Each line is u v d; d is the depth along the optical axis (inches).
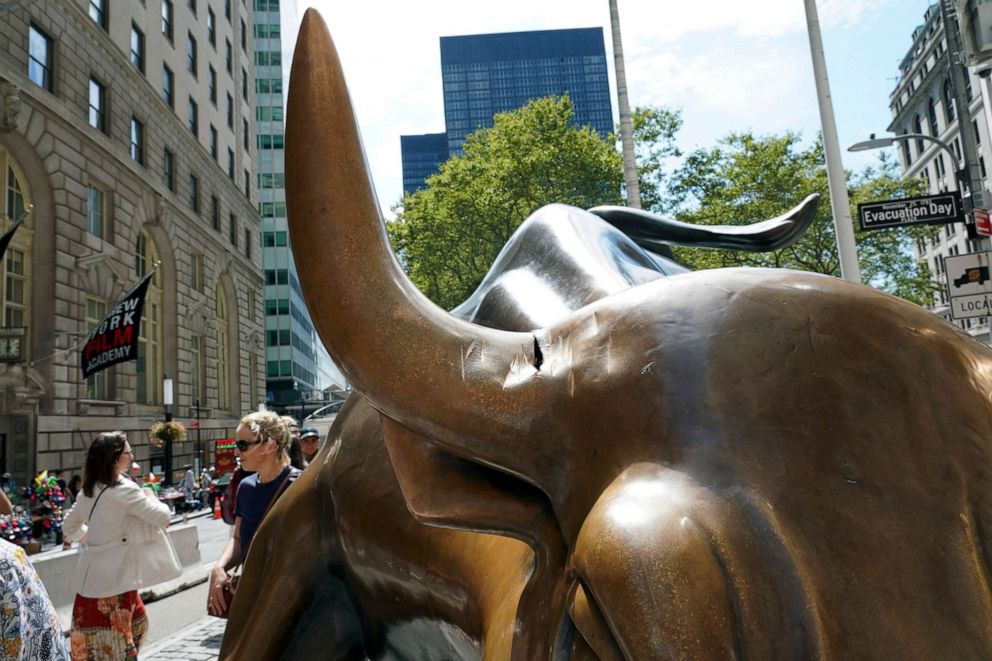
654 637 23.5
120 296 1037.8
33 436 833.5
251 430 171.2
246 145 1744.6
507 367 33.0
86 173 969.5
